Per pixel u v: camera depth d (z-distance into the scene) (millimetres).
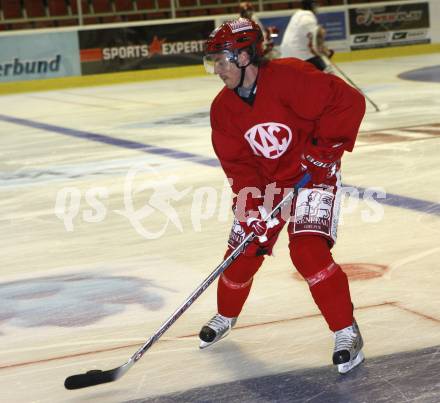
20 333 11203
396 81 43125
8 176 23688
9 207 19516
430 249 13836
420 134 26031
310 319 11000
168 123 33062
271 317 11156
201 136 28969
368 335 10227
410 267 12930
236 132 9445
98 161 25219
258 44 9078
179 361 9883
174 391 9047
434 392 8484
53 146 29172
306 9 31969
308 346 10055
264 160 9531
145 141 28672
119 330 11086
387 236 14781
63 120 36625
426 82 41844
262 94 9102
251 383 9094
